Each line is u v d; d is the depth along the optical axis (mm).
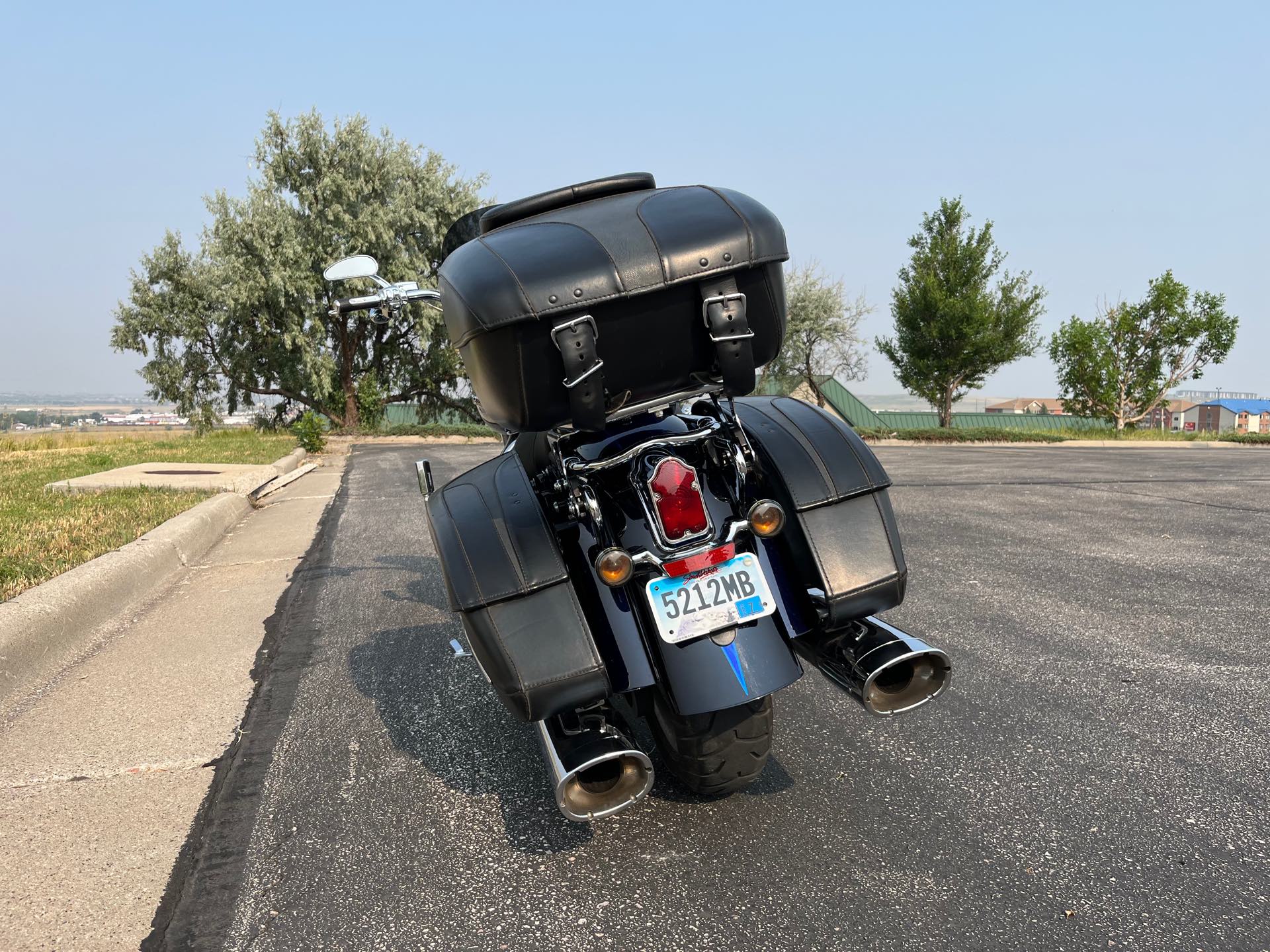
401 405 45188
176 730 3826
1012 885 2496
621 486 2773
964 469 14047
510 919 2438
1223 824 2779
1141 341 38469
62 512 8773
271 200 35250
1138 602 5309
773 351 2666
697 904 2465
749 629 2621
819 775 3199
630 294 2428
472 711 3975
